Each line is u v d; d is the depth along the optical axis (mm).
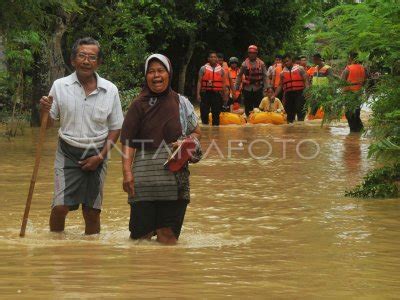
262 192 14141
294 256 8938
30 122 29641
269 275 7887
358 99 14883
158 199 9992
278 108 33344
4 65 31016
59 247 9438
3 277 7613
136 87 34438
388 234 10375
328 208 12508
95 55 10688
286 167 17734
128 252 9117
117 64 33906
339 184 15141
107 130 10820
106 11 34156
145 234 10086
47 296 6832
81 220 11727
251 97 34969
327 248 9438
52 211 10648
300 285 7465
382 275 7961
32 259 8578
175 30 42781
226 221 11438
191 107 10352
